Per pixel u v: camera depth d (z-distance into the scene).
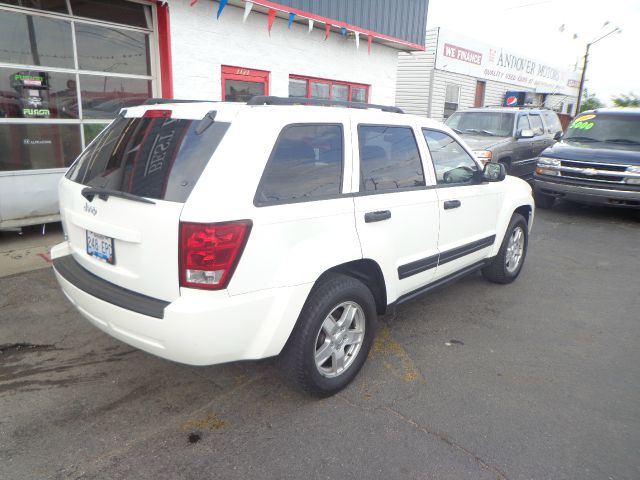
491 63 21.06
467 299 4.98
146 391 3.18
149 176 2.64
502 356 3.81
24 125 6.11
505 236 5.08
